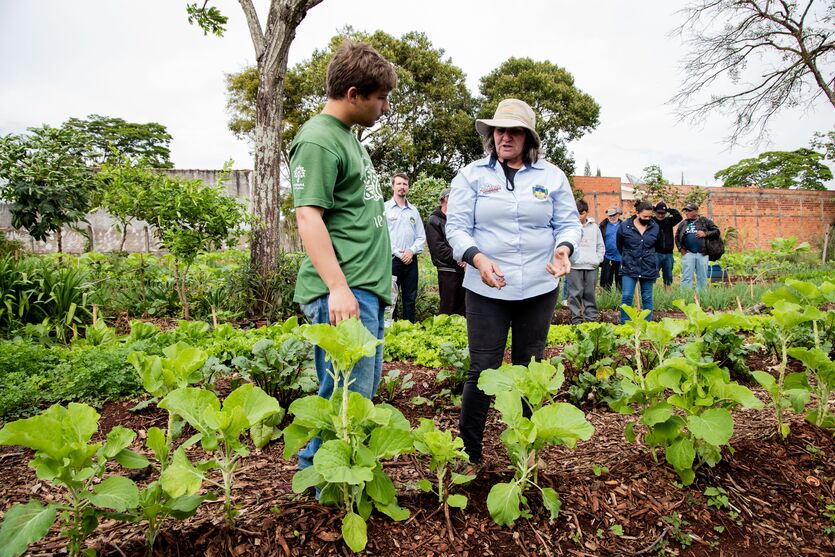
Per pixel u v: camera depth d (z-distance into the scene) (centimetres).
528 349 268
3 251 1062
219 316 672
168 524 190
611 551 201
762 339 515
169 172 2028
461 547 194
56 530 194
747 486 242
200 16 820
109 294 720
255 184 777
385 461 267
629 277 755
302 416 180
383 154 2702
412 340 527
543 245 262
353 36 2556
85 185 1037
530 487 229
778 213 2289
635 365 438
